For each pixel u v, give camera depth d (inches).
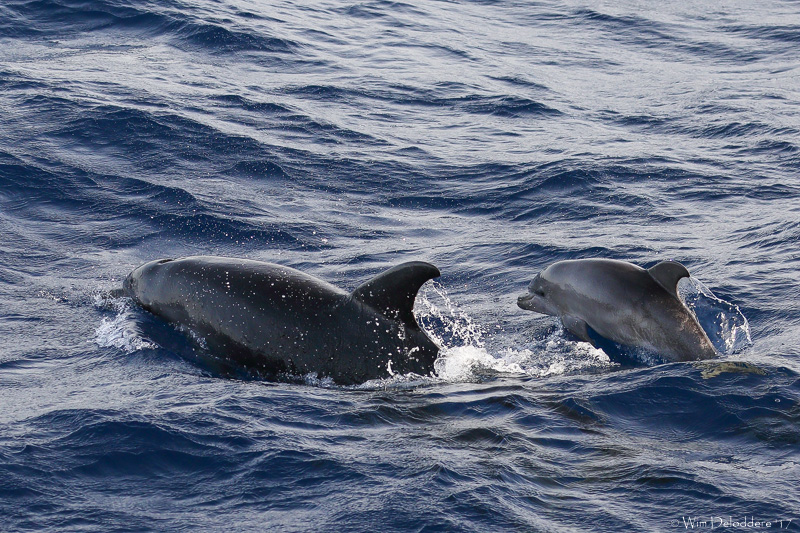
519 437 721.0
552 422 754.8
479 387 844.0
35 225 1362.0
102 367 881.5
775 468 664.4
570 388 833.5
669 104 2322.8
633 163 1786.4
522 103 2265.0
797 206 1521.9
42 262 1221.7
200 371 883.4
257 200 1528.1
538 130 2062.0
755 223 1425.9
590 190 1625.2
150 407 761.6
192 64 2391.7
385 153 1831.9
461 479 640.4
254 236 1364.4
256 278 941.2
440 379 870.4
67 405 767.7
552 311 1040.8
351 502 609.9
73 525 582.2
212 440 700.0
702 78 2615.7
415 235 1412.4
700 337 925.2
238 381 856.9
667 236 1374.3
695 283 1136.2
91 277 1173.1
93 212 1424.7
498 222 1483.8
